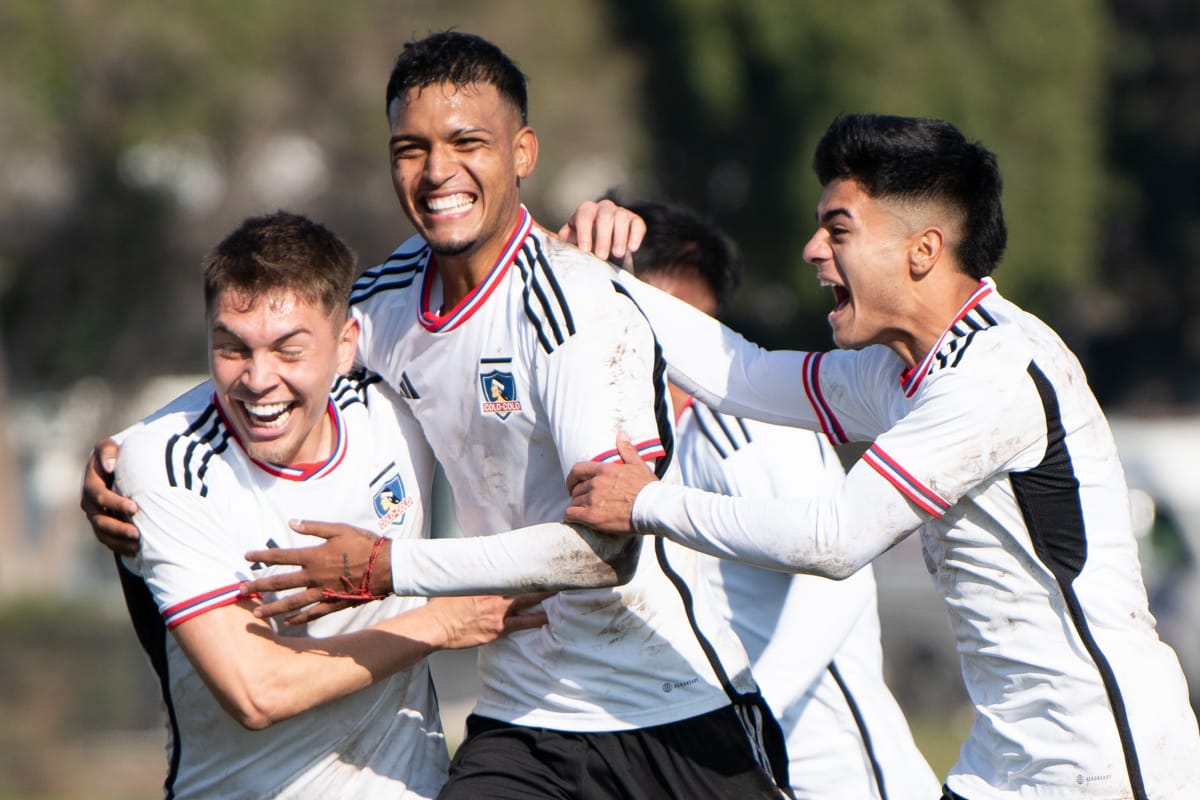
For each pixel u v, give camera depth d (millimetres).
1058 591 13789
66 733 46906
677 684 15359
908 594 52906
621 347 14789
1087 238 100062
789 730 17672
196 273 84125
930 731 44844
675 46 92312
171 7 72750
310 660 14711
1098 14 106688
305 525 14430
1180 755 13688
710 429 17656
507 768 15445
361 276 16250
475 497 15773
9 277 86125
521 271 14977
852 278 14203
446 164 14633
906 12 92250
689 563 15680
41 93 71688
